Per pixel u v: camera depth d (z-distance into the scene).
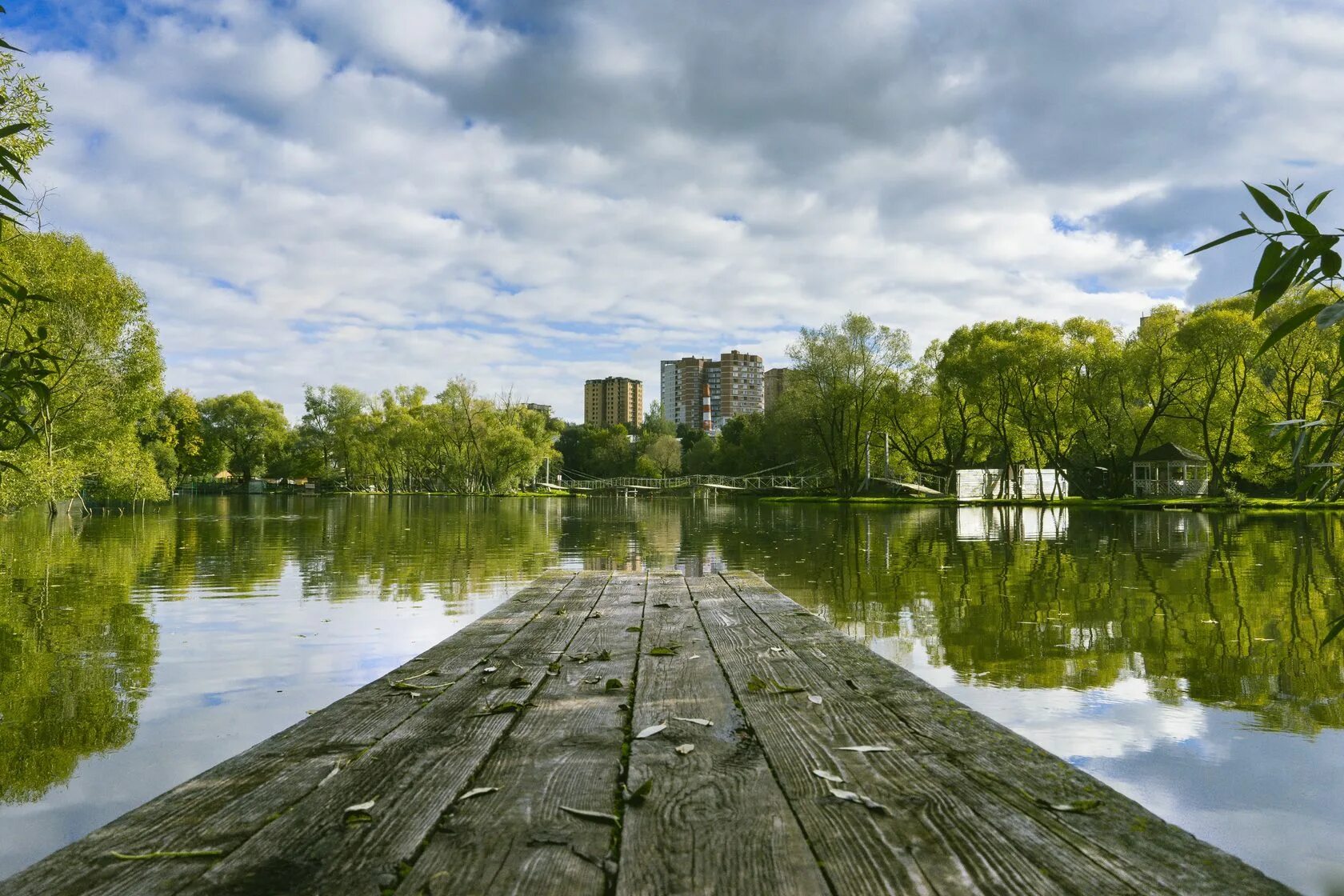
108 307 24.00
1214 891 1.51
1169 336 39.12
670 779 2.18
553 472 97.38
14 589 10.83
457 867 1.65
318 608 9.17
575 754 2.43
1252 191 1.59
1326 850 3.22
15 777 4.00
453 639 4.50
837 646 4.22
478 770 2.29
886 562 14.33
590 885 1.57
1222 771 4.05
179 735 4.64
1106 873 1.59
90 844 1.77
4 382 3.07
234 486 83.19
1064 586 10.88
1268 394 36.41
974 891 1.52
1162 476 48.62
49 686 5.71
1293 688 5.58
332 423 80.44
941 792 2.06
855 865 1.64
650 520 32.03
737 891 1.54
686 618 5.18
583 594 6.43
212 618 8.48
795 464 69.12
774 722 2.77
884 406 51.09
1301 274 1.58
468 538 20.58
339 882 1.59
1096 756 4.29
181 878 1.61
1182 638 7.28
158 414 57.97
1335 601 9.44
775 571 12.94
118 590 10.73
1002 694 5.49
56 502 28.41
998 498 53.94
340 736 2.63
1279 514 30.83
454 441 75.75
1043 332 41.31
